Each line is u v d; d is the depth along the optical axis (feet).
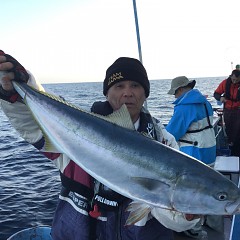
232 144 10.61
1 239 8.06
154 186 2.81
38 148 3.31
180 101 6.40
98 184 3.12
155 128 3.40
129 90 3.28
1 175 13.88
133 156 2.87
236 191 2.81
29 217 9.29
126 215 3.06
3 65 3.08
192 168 2.84
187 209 2.81
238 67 11.05
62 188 3.37
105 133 2.98
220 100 10.79
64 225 3.21
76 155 3.04
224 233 5.79
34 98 3.18
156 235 3.12
